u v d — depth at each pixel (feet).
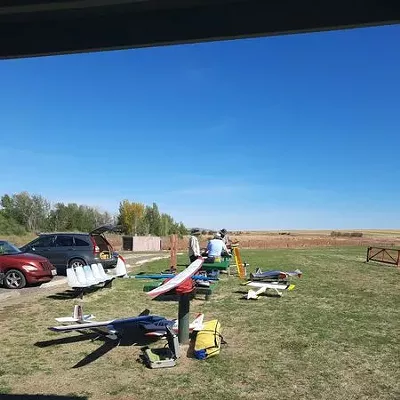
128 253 118.42
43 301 36.11
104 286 43.93
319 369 19.47
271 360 20.63
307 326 27.58
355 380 18.20
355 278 54.70
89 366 19.56
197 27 9.50
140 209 227.20
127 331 25.79
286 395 16.47
